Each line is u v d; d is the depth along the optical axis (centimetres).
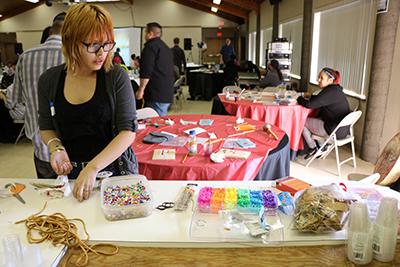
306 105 347
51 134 129
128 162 133
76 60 111
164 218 108
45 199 121
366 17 398
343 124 313
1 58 1476
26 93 175
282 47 655
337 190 105
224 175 174
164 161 180
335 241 96
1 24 1382
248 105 364
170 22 1356
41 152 177
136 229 102
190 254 91
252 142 215
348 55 454
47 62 174
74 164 131
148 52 360
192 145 188
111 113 122
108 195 114
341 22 477
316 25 582
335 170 339
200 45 1284
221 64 1127
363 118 390
